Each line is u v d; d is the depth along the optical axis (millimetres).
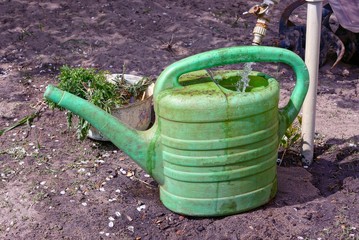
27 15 2680
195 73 1448
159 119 1354
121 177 1603
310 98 1596
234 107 1295
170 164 1365
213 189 1363
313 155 1696
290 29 2363
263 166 1385
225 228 1379
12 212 1465
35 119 1919
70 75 1726
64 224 1413
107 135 1372
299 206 1461
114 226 1402
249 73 1469
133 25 2629
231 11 2816
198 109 1288
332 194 1523
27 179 1595
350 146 1742
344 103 2061
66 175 1612
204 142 1316
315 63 1563
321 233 1370
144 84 1804
